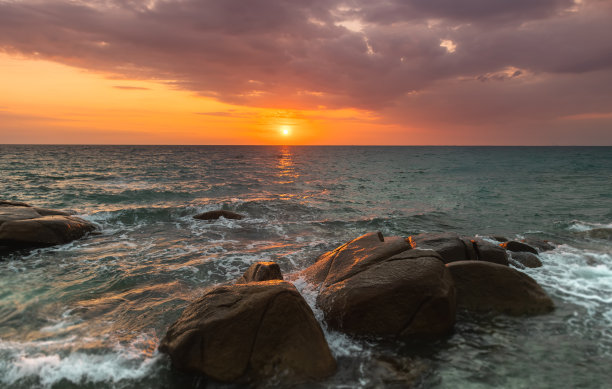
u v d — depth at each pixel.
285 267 9.20
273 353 4.55
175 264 9.26
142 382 4.40
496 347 5.21
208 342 4.50
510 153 113.12
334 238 12.67
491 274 6.44
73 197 21.23
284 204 19.72
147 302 6.80
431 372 4.61
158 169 44.91
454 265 6.56
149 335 5.52
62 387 4.28
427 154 108.06
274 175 39.84
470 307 6.25
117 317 6.14
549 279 7.99
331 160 75.75
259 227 14.24
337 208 19.12
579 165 55.66
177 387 4.34
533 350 5.12
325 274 7.16
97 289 7.45
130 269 8.78
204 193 24.50
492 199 22.38
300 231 13.70
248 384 4.35
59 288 7.48
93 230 13.00
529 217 16.59
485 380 4.43
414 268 5.87
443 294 5.45
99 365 4.70
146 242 11.67
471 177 37.53
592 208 18.69
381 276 5.88
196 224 14.64
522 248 9.77
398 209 19.03
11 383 4.32
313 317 5.00
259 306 4.71
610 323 5.91
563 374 4.54
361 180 34.81
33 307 6.49
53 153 89.50
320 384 4.36
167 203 20.06
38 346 5.12
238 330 4.57
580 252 10.29
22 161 55.88
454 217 16.70
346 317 5.62
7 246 10.32
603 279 7.98
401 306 5.52
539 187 28.22
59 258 9.70
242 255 10.20
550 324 5.88
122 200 20.83
